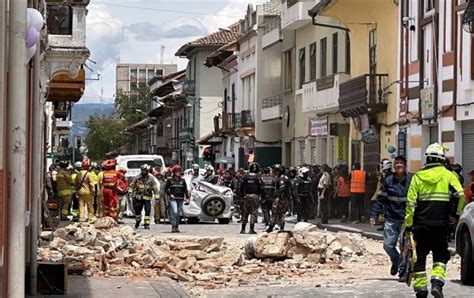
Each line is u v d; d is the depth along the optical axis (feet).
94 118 512.22
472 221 59.98
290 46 199.93
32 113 56.95
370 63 147.84
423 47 124.06
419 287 51.34
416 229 51.70
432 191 51.67
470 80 108.47
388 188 63.82
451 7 114.21
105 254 71.26
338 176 135.64
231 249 80.94
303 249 77.20
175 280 65.62
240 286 63.16
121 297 53.57
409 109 128.06
